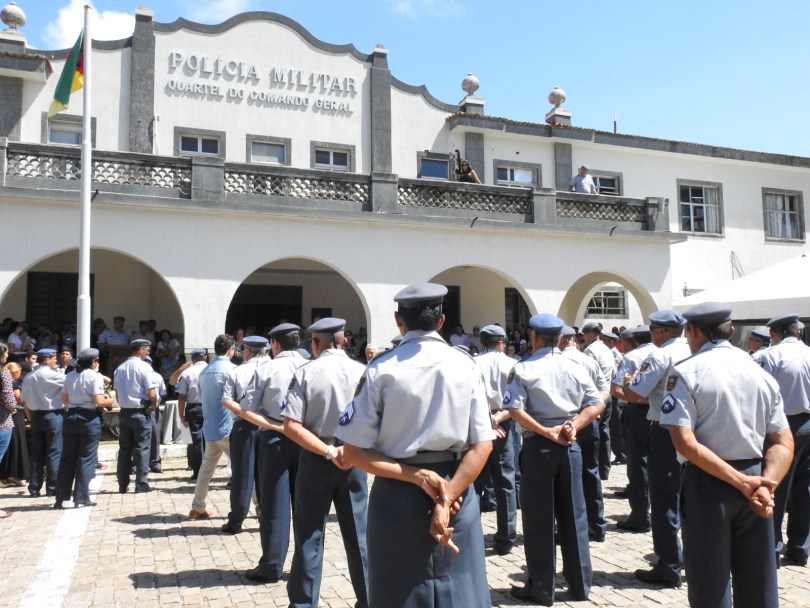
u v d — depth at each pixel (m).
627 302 20.25
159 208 12.63
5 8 15.21
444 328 19.14
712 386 3.58
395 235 14.41
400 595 3.04
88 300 11.45
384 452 3.18
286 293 18.31
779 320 6.07
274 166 13.70
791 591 5.07
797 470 5.75
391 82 18.14
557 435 4.90
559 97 20.45
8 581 5.46
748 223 21.17
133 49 15.73
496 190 15.38
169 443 12.82
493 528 7.03
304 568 4.48
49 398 9.05
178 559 6.00
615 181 20.19
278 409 5.40
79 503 8.15
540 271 15.47
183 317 12.71
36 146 12.22
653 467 5.31
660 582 5.25
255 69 16.77
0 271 11.73
